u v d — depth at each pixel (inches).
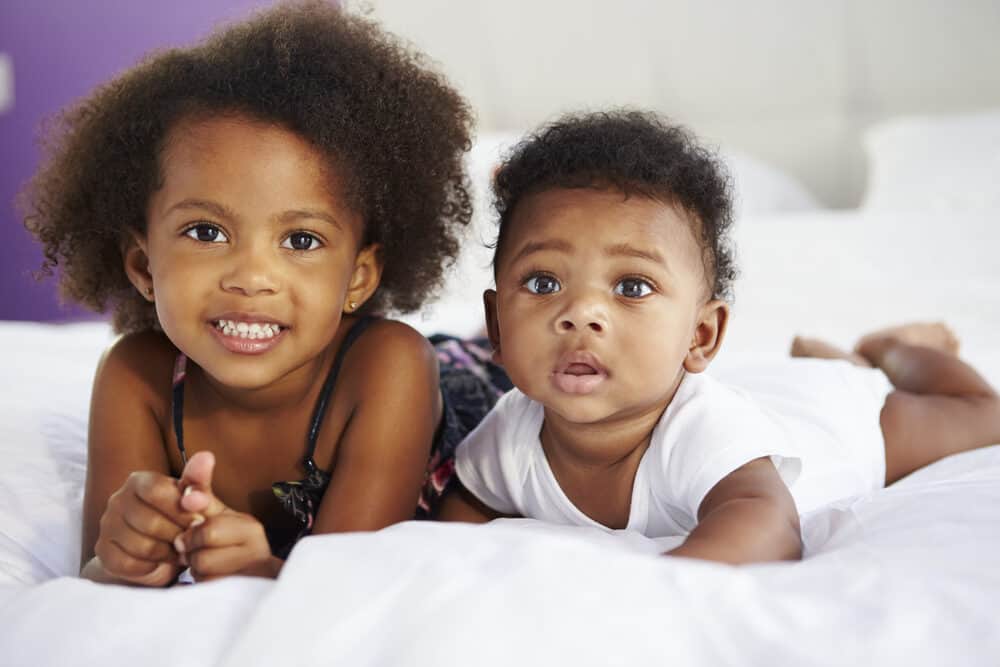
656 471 33.4
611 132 34.8
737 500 29.7
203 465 26.8
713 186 35.5
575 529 31.4
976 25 112.1
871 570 22.3
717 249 36.0
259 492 37.7
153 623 21.7
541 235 32.7
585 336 31.8
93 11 129.1
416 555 21.4
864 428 43.3
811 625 19.9
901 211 100.1
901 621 19.9
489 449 37.9
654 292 32.4
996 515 28.4
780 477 32.2
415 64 40.0
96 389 37.4
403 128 37.5
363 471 35.0
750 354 60.1
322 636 19.6
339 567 21.2
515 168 35.4
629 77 123.0
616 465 34.7
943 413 45.9
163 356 38.1
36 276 41.7
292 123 33.1
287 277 32.8
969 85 113.7
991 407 46.4
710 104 122.3
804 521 33.6
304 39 36.3
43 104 129.2
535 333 32.4
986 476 34.6
